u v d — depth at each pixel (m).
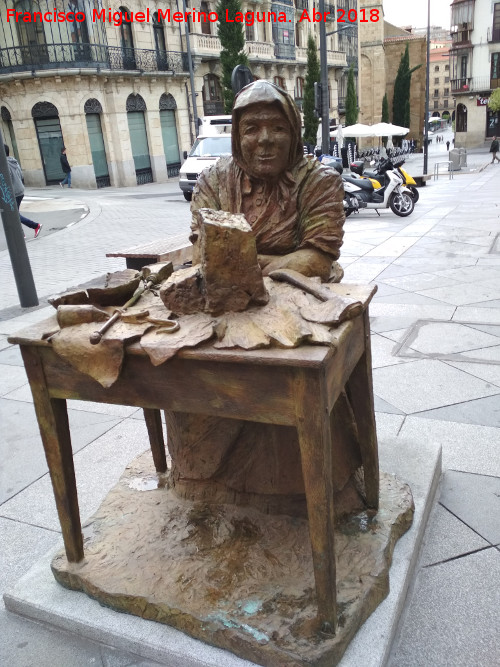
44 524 2.62
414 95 51.41
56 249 9.59
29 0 20.64
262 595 1.86
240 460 2.18
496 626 1.92
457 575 2.15
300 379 1.48
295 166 2.07
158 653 1.82
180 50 25.64
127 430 3.46
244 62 21.28
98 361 1.65
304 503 2.15
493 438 3.03
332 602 1.68
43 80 21.19
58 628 2.02
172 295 1.70
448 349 4.27
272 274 1.92
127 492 2.48
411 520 2.26
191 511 2.26
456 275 6.38
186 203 15.59
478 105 39.12
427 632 1.92
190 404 1.65
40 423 1.90
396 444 2.79
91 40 21.81
